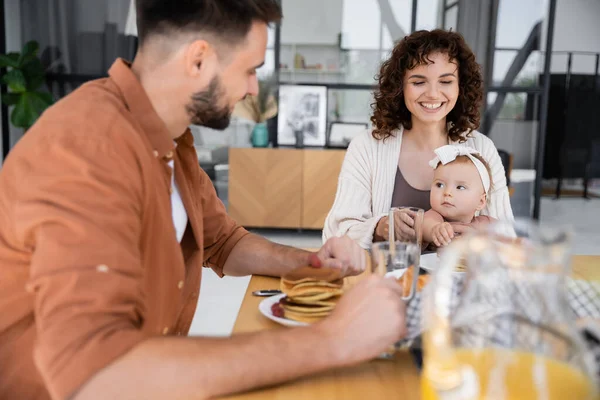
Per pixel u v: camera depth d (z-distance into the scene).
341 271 1.18
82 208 0.75
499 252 0.61
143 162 0.87
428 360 0.62
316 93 5.74
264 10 0.95
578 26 8.85
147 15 0.95
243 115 5.61
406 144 2.05
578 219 6.80
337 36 5.71
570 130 8.28
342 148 5.78
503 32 5.53
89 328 0.70
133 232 0.81
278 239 5.36
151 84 0.98
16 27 5.53
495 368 0.59
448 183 1.89
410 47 1.94
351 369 0.85
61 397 0.68
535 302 0.60
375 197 2.02
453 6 5.60
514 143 5.63
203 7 0.92
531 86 5.56
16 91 5.22
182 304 1.20
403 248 0.99
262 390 0.78
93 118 0.84
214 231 1.41
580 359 0.59
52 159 0.79
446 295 0.61
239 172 5.47
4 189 0.83
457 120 2.03
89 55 5.57
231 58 0.96
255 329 1.01
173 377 0.70
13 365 0.88
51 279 0.71
